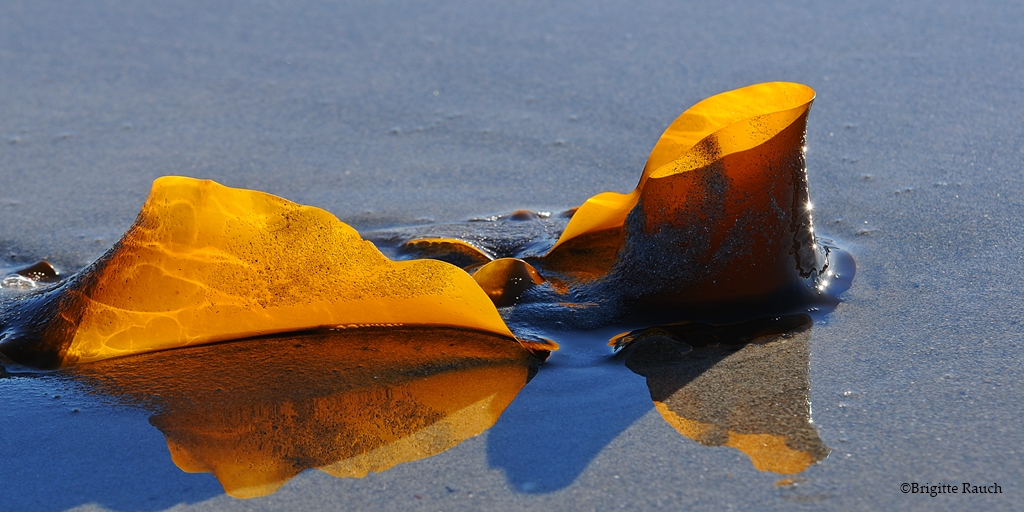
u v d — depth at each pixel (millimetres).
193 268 1927
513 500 1839
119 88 2430
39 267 2053
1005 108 2248
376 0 3166
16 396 1912
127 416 1896
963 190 2102
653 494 1838
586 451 1863
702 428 1872
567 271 2004
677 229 1944
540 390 1903
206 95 2377
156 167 2217
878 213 2076
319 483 1853
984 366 1903
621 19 2883
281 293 1933
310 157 2232
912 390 1889
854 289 1978
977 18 2699
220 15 3037
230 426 1887
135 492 1853
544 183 2174
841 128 2232
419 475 1854
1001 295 1963
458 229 2090
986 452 1850
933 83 2314
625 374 1912
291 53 2672
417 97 2350
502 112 2311
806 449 1856
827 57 2459
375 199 2156
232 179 2193
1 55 2670
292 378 1916
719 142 1926
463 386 1908
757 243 1940
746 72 2385
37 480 1861
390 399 1900
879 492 1833
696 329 1943
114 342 1935
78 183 2189
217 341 1943
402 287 1926
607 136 2254
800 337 1934
